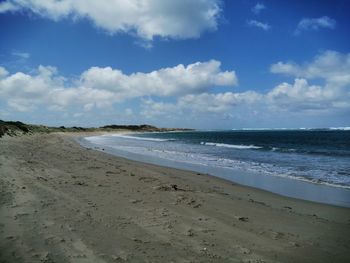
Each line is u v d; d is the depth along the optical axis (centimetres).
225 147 4134
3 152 1767
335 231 704
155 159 2430
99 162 1778
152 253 521
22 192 858
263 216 805
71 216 682
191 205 867
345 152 3272
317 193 1209
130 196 923
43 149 2297
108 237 578
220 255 535
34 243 526
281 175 1658
